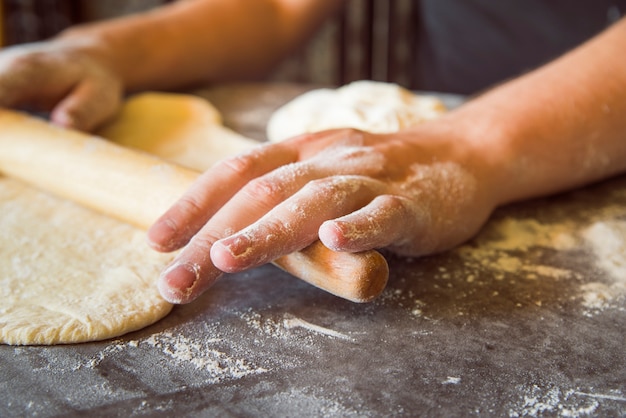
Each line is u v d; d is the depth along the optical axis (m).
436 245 0.47
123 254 0.48
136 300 0.44
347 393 0.38
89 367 0.40
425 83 1.07
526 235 0.51
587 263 0.48
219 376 0.39
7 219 0.52
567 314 0.44
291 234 0.40
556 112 0.55
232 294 0.45
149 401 0.38
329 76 1.20
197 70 0.79
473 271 0.47
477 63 1.00
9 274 0.46
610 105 0.56
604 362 0.40
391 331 0.42
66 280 0.46
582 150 0.55
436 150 0.50
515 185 0.53
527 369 0.40
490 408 0.38
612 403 0.38
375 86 0.66
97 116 0.65
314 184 0.42
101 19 1.17
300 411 0.37
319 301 0.45
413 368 0.40
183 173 0.50
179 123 0.67
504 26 0.96
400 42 1.13
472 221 0.49
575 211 0.54
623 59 0.58
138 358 0.40
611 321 0.43
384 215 0.41
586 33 0.92
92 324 0.42
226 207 0.42
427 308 0.44
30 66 0.63
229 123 0.70
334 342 0.42
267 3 0.86
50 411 0.37
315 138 0.48
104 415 0.37
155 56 0.75
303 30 0.91
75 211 0.53
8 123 0.58
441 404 0.38
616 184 0.58
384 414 0.37
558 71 0.58
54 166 0.53
